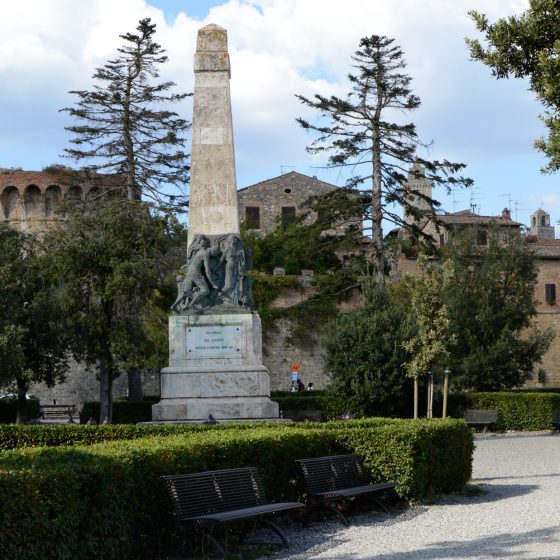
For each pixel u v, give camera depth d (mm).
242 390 25328
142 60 55688
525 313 50469
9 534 9594
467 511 16531
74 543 10641
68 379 61438
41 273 41281
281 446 15953
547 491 19156
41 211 69750
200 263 26000
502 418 43156
